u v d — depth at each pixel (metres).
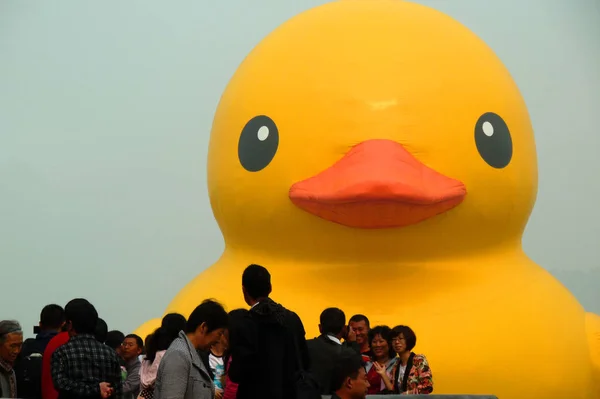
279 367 6.52
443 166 11.05
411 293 11.15
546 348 11.12
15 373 8.52
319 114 11.17
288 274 11.43
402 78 11.27
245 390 6.52
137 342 9.88
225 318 6.47
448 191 10.71
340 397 6.17
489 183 11.40
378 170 10.27
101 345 7.18
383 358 9.41
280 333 6.60
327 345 7.49
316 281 11.27
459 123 11.27
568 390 11.19
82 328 7.15
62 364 7.04
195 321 6.46
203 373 6.36
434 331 10.81
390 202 10.28
